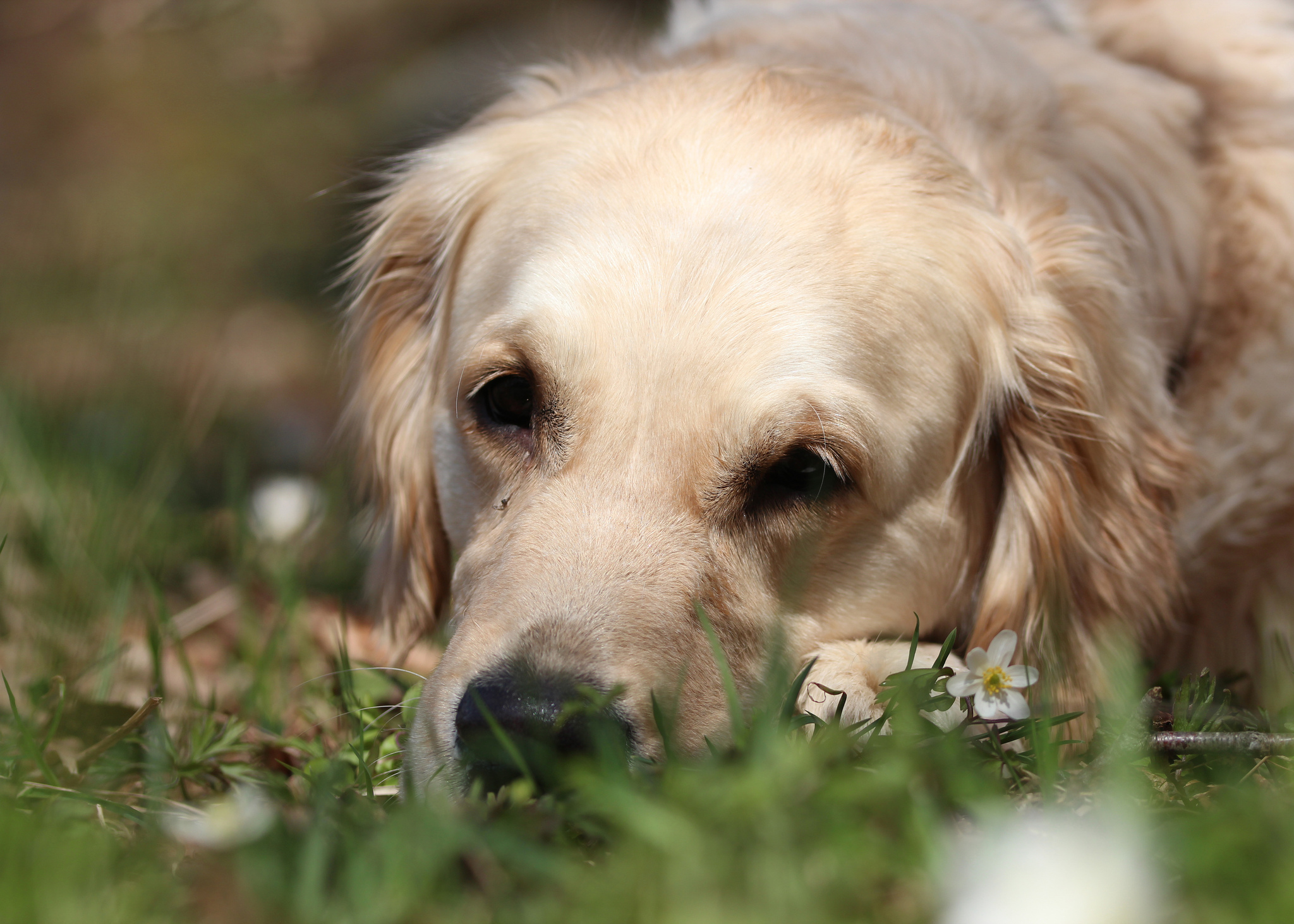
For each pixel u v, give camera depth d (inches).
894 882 58.8
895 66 117.3
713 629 83.6
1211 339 124.7
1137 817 61.4
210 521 163.8
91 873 59.2
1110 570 105.5
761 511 89.1
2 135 429.4
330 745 96.7
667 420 86.6
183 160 408.2
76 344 252.1
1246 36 136.4
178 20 430.0
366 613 135.9
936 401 97.0
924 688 76.9
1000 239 102.3
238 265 357.4
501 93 131.2
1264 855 57.1
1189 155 129.0
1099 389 103.8
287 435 232.2
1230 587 120.3
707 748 79.3
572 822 65.4
